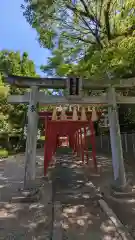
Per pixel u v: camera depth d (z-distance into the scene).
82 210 3.84
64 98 5.05
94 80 5.11
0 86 13.40
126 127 13.40
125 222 3.26
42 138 21.75
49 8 5.68
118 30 6.05
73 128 8.48
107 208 3.82
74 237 2.78
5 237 2.81
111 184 4.93
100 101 5.18
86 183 5.93
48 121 7.04
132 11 5.45
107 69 6.17
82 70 7.48
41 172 7.77
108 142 14.66
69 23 6.72
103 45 6.53
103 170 7.84
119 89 5.52
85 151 10.32
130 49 5.29
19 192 4.53
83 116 7.07
